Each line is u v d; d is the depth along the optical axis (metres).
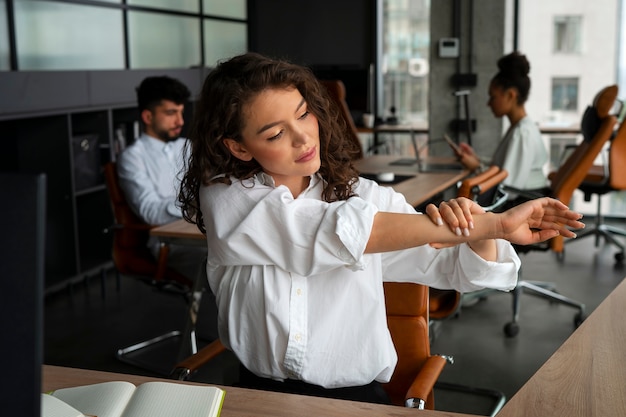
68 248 4.37
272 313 1.35
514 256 1.32
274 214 1.27
